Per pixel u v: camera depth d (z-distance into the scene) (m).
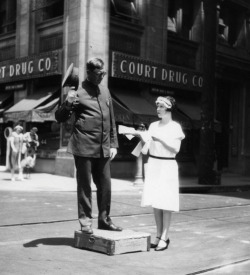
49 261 4.77
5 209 8.54
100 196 5.48
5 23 21.33
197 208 10.10
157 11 19.69
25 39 19.44
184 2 21.66
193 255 5.38
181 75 20.38
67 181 14.99
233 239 6.51
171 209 5.44
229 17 24.12
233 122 24.55
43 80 18.94
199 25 21.88
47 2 18.89
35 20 19.28
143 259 5.04
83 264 4.70
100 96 5.32
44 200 10.22
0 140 20.81
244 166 23.95
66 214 8.27
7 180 14.55
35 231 6.51
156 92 19.61
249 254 5.57
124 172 18.08
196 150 21.50
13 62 19.67
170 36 20.45
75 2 16.89
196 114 20.45
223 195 14.07
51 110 17.27
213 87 16.72
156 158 5.52
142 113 17.47
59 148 17.59
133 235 5.34
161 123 5.60
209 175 16.34
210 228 7.42
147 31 19.31
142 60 18.53
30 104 17.86
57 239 5.95
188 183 16.48
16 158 14.56
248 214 9.44
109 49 17.75
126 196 11.86
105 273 4.41
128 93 18.56
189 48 21.56
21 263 4.65
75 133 5.28
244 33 24.64
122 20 18.42
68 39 17.17
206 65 16.72
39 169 18.39
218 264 4.98
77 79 5.23
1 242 5.67
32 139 15.41
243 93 24.45
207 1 16.77
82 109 5.25
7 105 20.34
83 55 16.67
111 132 5.47
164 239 5.59
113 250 5.11
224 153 24.28
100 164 5.38
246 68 24.06
